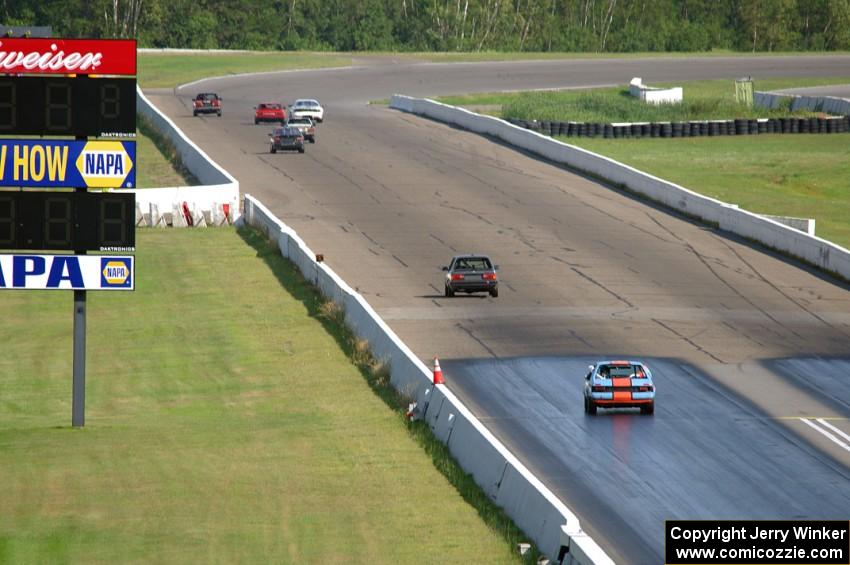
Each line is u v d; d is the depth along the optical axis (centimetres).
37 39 9794
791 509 7562
